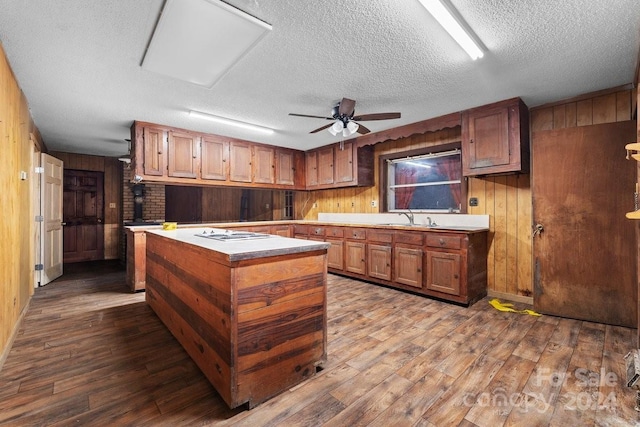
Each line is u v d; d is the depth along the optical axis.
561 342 2.36
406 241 3.73
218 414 1.55
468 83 2.72
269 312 1.70
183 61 2.29
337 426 1.47
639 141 1.94
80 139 4.80
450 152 4.00
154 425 1.47
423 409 1.59
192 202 7.13
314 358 1.91
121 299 3.47
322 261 1.96
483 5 1.67
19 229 2.69
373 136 4.47
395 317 2.90
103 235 6.25
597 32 1.93
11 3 1.63
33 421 1.49
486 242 3.59
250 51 2.15
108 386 1.78
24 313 2.90
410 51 2.17
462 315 2.96
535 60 2.30
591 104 2.96
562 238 2.93
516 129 3.06
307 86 2.79
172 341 2.37
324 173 5.39
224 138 4.72
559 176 2.95
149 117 3.72
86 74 2.51
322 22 1.82
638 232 2.00
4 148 2.13
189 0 1.61
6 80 2.18
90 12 1.73
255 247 1.78
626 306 2.66
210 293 1.79
